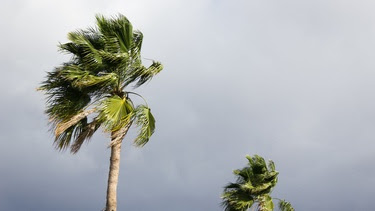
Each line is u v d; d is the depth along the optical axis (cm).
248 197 2158
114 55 1136
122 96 1192
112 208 1097
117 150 1130
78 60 1171
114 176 1117
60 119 1123
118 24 1184
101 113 1094
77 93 1149
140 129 1131
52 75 1127
